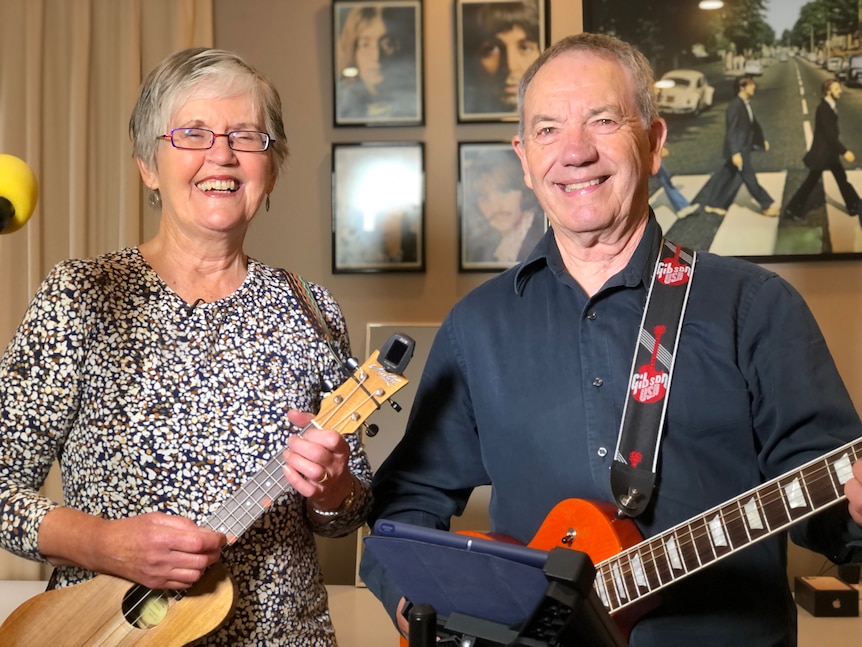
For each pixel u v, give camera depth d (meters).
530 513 1.68
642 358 1.62
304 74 4.20
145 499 1.54
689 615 1.54
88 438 1.54
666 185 4.04
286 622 1.59
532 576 1.04
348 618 3.53
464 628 1.16
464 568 1.10
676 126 4.04
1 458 1.53
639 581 1.46
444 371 1.86
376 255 4.16
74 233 4.11
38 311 1.54
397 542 1.14
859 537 1.40
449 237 4.16
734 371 1.58
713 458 1.58
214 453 1.57
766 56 3.99
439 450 1.85
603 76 1.67
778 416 1.52
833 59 3.97
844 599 3.52
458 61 4.13
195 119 1.63
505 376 1.74
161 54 4.16
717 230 4.01
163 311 1.62
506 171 4.12
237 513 1.54
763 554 1.56
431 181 4.17
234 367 1.62
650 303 1.65
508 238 4.13
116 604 1.52
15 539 1.50
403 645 1.67
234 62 1.67
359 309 4.19
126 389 1.56
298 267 4.21
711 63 4.01
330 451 1.50
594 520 1.53
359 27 4.15
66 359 1.52
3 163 1.34
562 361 1.69
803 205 3.98
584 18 4.05
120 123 4.15
